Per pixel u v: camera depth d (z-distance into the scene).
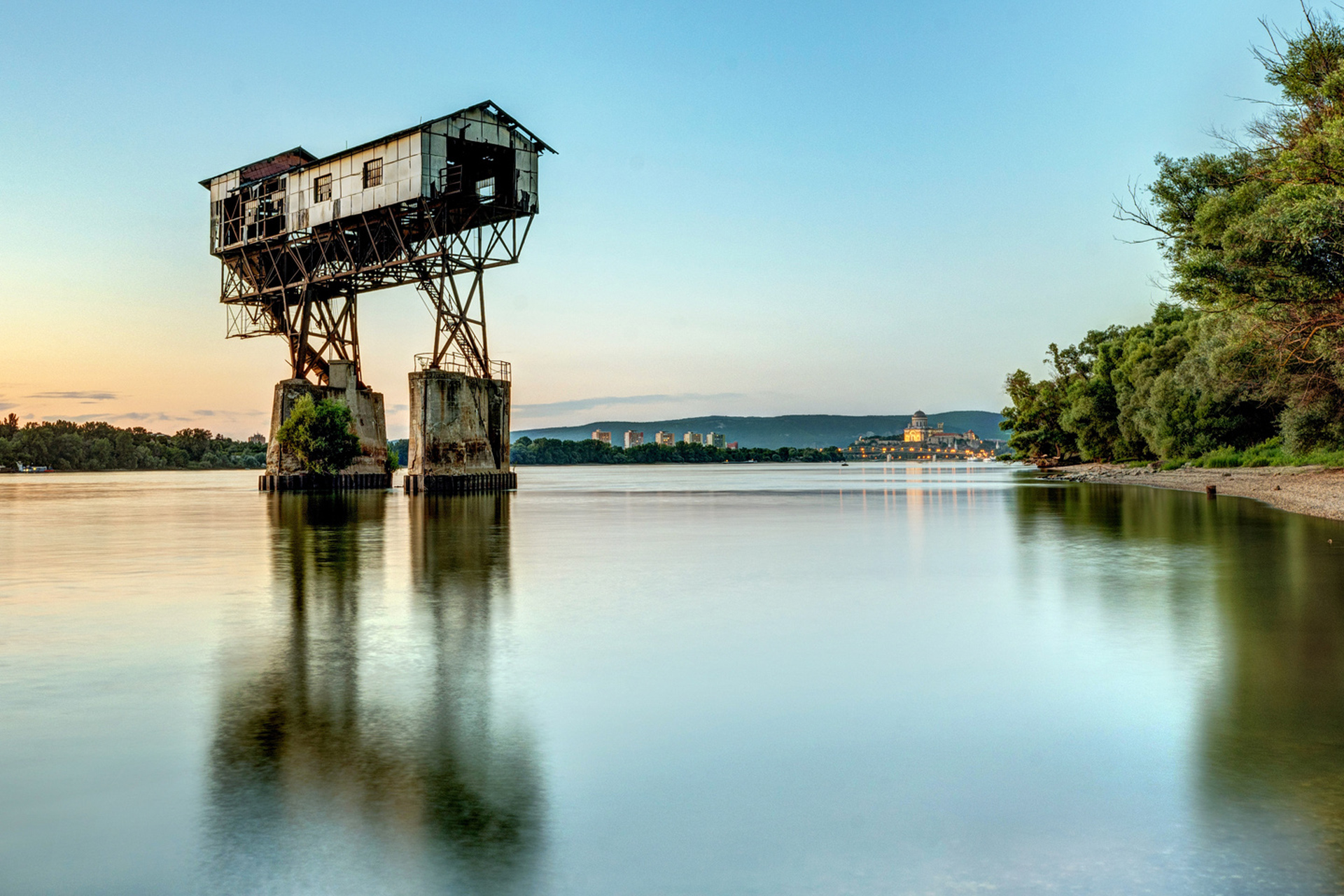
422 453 55.88
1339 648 10.55
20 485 104.62
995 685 9.04
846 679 9.37
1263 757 6.77
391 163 54.03
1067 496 52.09
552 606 14.30
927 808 5.84
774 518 37.38
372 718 7.96
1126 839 5.35
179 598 15.36
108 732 7.56
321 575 18.50
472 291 56.81
